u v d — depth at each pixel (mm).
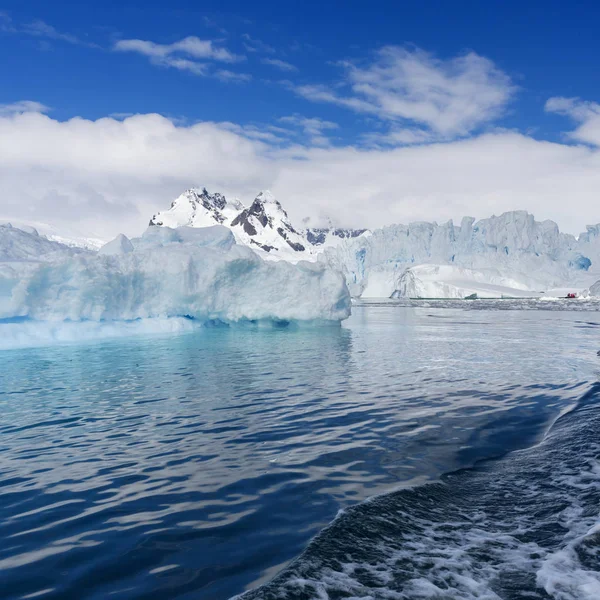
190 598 2441
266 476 4172
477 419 6133
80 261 16344
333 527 3180
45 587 2557
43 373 9914
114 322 17859
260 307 20766
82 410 6707
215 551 2912
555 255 109188
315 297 21234
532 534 3078
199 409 6734
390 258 115000
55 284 16031
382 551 2885
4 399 7441
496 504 3543
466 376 9469
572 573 2615
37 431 5672
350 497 3703
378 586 2525
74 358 12195
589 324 26594
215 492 3830
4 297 14938
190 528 3215
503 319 31875
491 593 2459
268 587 2514
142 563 2785
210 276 19656
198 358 12227
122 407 6887
